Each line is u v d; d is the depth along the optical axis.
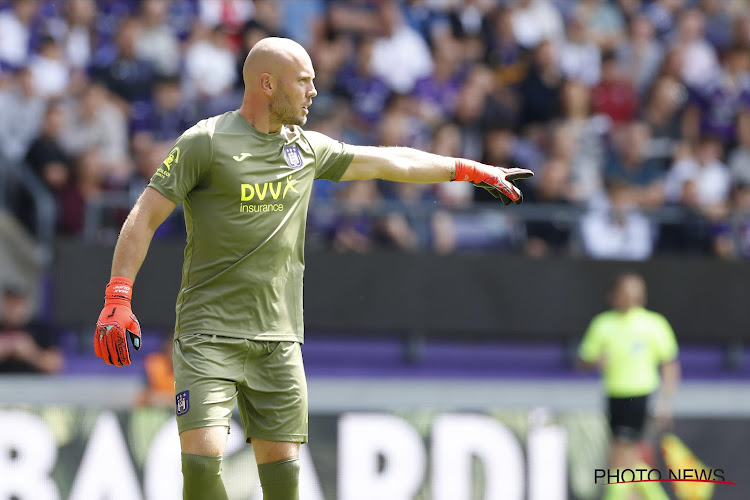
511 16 42.97
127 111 37.44
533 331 36.56
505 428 28.98
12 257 34.34
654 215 38.41
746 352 39.31
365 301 35.78
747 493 30.00
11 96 36.78
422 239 37.03
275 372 14.72
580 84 40.91
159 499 27.20
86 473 26.88
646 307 37.38
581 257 37.00
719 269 37.88
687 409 35.03
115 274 14.17
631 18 46.00
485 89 40.16
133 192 36.25
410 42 41.66
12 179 35.31
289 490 14.76
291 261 14.95
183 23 40.34
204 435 14.12
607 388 31.58
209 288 14.55
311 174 15.08
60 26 39.31
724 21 47.38
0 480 26.39
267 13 41.06
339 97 39.47
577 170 39.25
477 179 16.17
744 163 42.16
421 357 37.62
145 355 35.41
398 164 15.72
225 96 38.56
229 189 14.36
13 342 34.03
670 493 29.67
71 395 33.09
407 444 28.38
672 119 42.22
